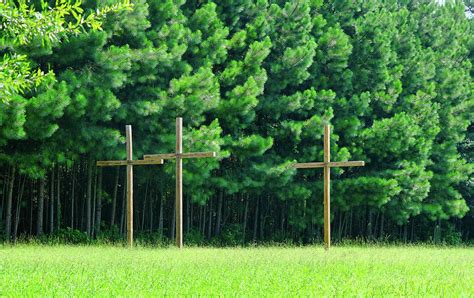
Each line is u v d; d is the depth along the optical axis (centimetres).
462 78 6600
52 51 3772
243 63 4881
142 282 1506
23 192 4572
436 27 7075
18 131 3409
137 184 4959
